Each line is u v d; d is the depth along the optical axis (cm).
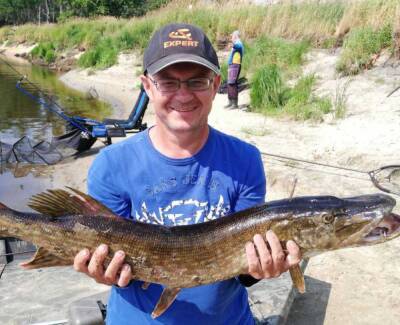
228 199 98
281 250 92
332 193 273
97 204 97
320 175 301
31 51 1394
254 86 539
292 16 798
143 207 96
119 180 96
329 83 545
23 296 167
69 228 97
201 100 93
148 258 96
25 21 3008
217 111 537
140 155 96
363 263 206
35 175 358
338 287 189
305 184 288
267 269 92
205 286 99
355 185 281
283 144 378
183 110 92
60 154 393
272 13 841
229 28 891
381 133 375
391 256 209
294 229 94
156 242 95
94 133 391
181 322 98
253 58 690
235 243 95
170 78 91
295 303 179
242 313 105
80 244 97
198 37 94
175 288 97
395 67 528
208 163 96
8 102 691
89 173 99
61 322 150
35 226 99
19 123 550
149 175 95
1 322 153
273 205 97
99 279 95
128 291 99
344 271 200
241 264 96
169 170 95
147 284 98
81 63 1090
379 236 96
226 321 102
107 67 1012
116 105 682
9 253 194
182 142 94
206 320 99
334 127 413
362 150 338
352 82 526
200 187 96
